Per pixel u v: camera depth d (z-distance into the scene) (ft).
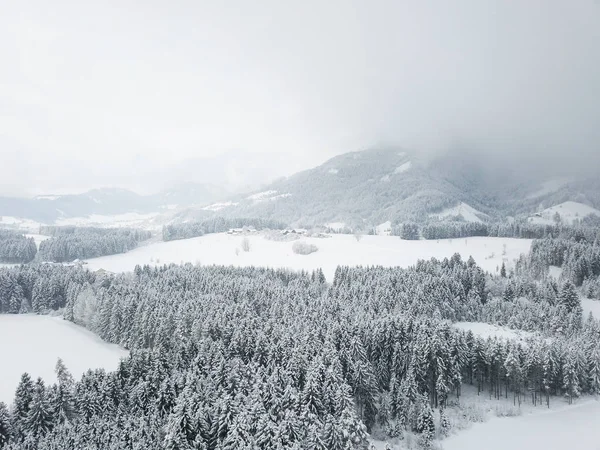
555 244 594.24
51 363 332.80
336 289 475.72
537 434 241.76
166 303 394.93
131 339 367.66
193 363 248.73
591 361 301.22
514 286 474.08
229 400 197.57
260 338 274.16
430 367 278.26
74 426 201.98
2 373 311.88
